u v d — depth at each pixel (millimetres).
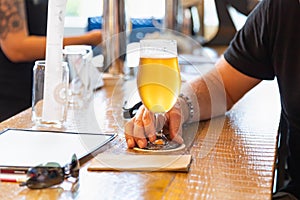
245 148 1138
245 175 984
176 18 2346
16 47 2221
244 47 1479
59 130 1225
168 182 944
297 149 1497
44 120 1281
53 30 1276
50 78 1277
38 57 2260
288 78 1423
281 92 1462
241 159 1068
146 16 2285
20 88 2291
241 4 2500
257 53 1462
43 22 2336
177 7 2377
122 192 900
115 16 1843
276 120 1380
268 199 883
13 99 2289
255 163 1048
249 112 1461
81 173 977
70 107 1413
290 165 1533
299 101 1418
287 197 1422
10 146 1095
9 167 964
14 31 2213
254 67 1469
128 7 2119
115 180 948
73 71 1493
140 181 946
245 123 1342
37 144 1111
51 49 1276
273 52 1439
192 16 2592
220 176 976
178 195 893
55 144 1113
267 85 1808
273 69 1479
